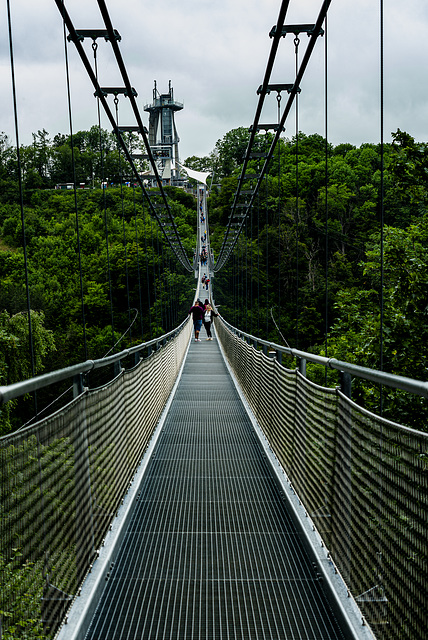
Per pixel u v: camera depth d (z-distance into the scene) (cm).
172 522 298
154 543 269
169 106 8875
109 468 263
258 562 247
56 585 169
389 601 152
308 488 273
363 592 178
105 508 250
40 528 155
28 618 143
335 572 217
